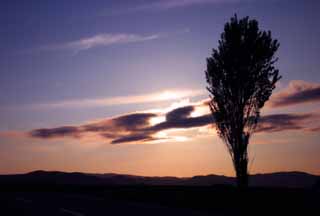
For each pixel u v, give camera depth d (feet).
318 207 57.16
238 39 101.35
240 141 98.99
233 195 93.45
